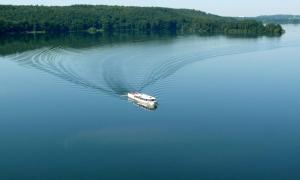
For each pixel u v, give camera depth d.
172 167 66.62
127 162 68.00
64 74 123.88
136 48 179.12
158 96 102.94
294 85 116.81
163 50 175.38
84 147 73.31
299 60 162.75
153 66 135.62
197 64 148.12
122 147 73.38
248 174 64.56
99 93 104.06
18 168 66.12
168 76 124.50
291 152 71.88
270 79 124.75
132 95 98.69
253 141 76.12
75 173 64.56
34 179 62.94
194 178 63.19
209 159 69.25
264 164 67.75
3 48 179.38
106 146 73.62
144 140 76.19
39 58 151.88
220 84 116.75
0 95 103.25
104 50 170.00
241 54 178.00
